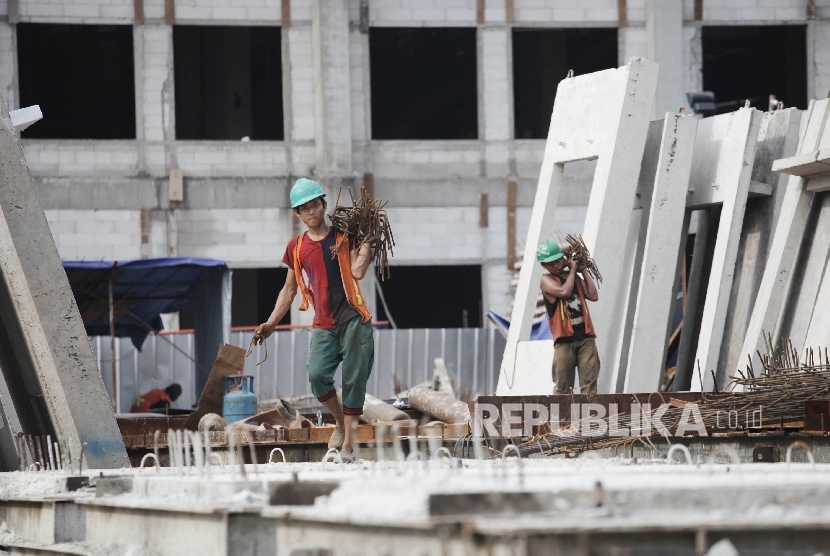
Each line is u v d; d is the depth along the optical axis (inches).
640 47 2908.5
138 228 2775.6
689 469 494.9
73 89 3351.4
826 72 2952.8
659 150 1371.8
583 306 1192.2
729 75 3528.5
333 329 787.4
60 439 923.4
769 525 322.0
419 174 2856.8
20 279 934.4
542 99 3385.8
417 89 3555.6
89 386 929.5
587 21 2898.6
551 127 1434.5
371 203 797.9
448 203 2864.2
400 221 2854.3
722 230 1316.4
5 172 936.3
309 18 2839.6
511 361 1407.5
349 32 2839.6
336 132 2778.1
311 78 2834.6
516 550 303.0
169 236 2780.5
